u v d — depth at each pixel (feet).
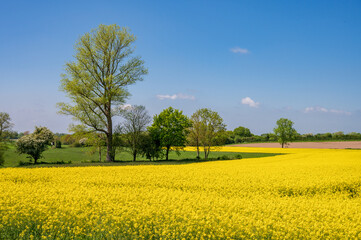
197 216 25.94
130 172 65.31
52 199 33.96
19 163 112.37
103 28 126.00
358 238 23.99
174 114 143.13
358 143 261.03
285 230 23.88
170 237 23.40
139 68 128.67
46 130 122.52
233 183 47.88
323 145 255.29
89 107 126.41
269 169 70.54
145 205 30.94
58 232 24.75
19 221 26.43
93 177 54.85
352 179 52.65
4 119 135.54
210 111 149.48
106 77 128.36
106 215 26.89
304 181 49.78
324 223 25.80
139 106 134.21
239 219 25.95
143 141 135.13
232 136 327.26
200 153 192.95
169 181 51.06
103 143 131.34
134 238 23.63
